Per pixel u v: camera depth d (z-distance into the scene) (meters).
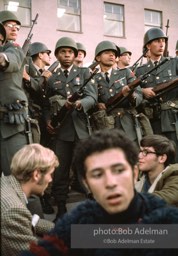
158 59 5.06
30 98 4.50
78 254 1.32
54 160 2.39
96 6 9.10
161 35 5.01
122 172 1.24
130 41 9.47
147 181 2.95
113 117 4.59
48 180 2.38
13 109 3.41
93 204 1.36
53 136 4.39
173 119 4.67
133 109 4.65
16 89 3.46
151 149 2.81
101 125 4.53
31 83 4.39
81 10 8.95
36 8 7.89
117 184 1.22
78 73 4.63
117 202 1.24
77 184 4.99
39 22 8.24
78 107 4.24
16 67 3.35
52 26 8.67
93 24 9.29
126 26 9.26
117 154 1.23
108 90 4.77
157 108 4.73
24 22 7.64
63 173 4.21
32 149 2.34
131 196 1.27
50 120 4.39
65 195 4.13
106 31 9.44
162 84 4.63
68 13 8.77
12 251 2.05
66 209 4.12
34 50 5.72
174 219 1.28
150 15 8.81
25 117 3.50
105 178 1.23
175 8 8.74
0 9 6.78
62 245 1.32
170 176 2.62
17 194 2.25
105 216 1.31
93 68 5.29
